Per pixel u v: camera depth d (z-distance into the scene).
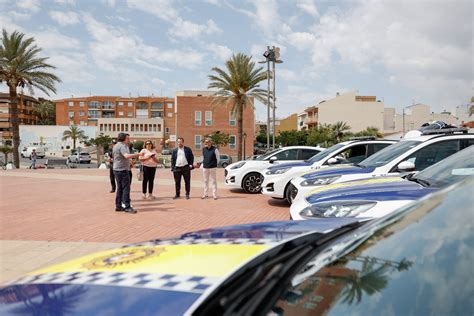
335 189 4.14
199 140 50.62
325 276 1.23
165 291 1.27
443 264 1.08
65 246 5.55
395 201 3.28
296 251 1.54
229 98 30.69
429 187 3.43
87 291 1.31
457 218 1.26
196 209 8.59
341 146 8.87
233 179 11.55
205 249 1.72
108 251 1.91
